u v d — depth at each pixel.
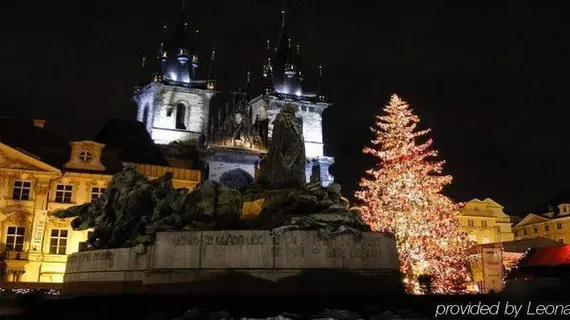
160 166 53.72
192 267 13.98
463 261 41.72
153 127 91.62
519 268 34.16
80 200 47.69
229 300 12.07
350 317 10.59
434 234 40.88
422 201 41.72
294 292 13.71
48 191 46.69
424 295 12.84
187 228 15.36
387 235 14.85
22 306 10.55
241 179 86.56
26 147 49.78
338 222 14.84
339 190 17.16
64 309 10.79
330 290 13.81
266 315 10.83
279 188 17.38
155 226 15.87
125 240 17.59
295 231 14.23
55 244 46.06
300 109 102.69
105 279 15.56
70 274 17.39
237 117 92.69
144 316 10.57
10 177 45.91
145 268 14.58
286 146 18.14
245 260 13.98
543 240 58.72
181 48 98.62
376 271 14.40
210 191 16.47
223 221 16.09
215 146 85.50
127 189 18.45
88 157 49.59
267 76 104.56
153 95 93.00
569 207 79.62
